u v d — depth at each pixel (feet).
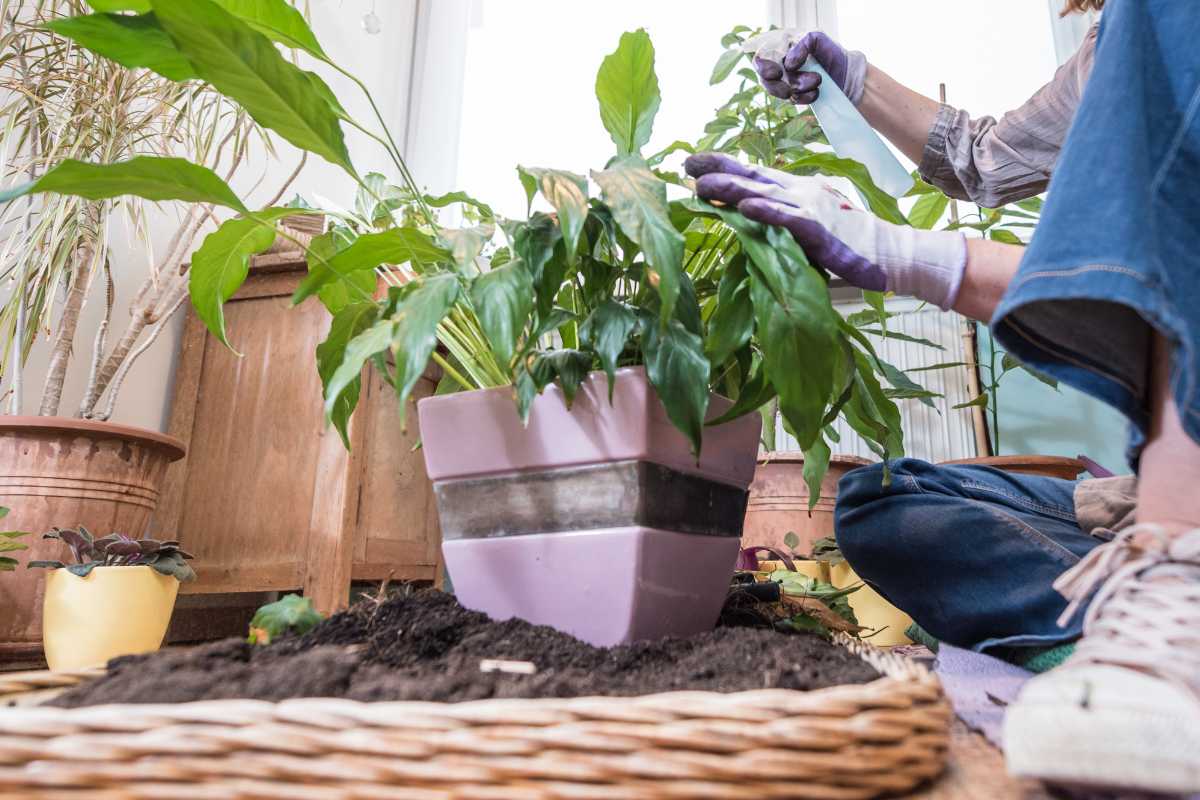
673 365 1.96
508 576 2.17
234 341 5.62
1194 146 1.82
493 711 1.30
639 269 2.18
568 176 1.97
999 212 5.05
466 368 2.50
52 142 4.57
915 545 3.15
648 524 2.02
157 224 6.11
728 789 1.27
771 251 2.08
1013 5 7.54
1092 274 1.63
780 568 4.91
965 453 6.73
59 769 1.19
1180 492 1.71
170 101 4.94
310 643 1.95
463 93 8.91
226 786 1.21
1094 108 1.83
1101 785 1.38
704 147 4.71
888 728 1.39
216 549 5.26
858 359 2.66
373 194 2.42
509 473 2.19
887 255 2.19
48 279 4.39
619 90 2.65
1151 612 1.55
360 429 5.25
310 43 2.25
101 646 3.61
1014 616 2.93
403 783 1.23
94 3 1.95
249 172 6.98
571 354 2.11
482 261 2.82
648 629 2.07
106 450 4.12
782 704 1.36
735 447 2.37
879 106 3.97
